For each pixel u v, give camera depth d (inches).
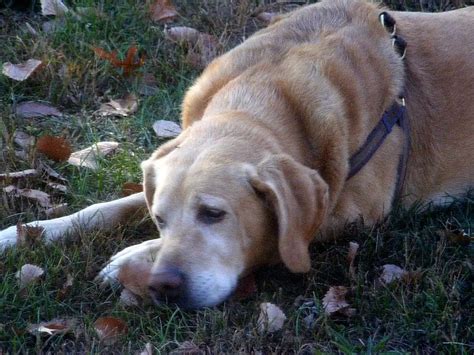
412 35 167.6
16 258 149.7
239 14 230.1
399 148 157.6
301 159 142.1
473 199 171.2
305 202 131.8
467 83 168.2
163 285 129.2
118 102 201.2
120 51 212.5
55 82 202.4
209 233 130.7
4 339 133.9
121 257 146.3
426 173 166.6
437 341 134.3
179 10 233.0
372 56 155.5
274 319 135.7
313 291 142.2
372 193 154.0
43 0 222.2
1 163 177.3
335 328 136.5
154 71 210.2
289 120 143.3
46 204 166.1
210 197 128.9
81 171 176.9
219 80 153.7
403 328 136.7
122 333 134.3
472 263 150.5
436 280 143.5
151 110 198.8
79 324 137.6
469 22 173.9
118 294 143.6
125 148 185.6
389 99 155.1
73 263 148.0
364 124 149.3
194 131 139.3
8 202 165.8
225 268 132.6
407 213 163.9
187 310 135.1
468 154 169.6
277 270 148.9
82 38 214.5
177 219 131.0
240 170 131.0
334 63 149.9
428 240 156.9
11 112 193.0
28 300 140.3
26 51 212.7
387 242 156.3
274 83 147.2
